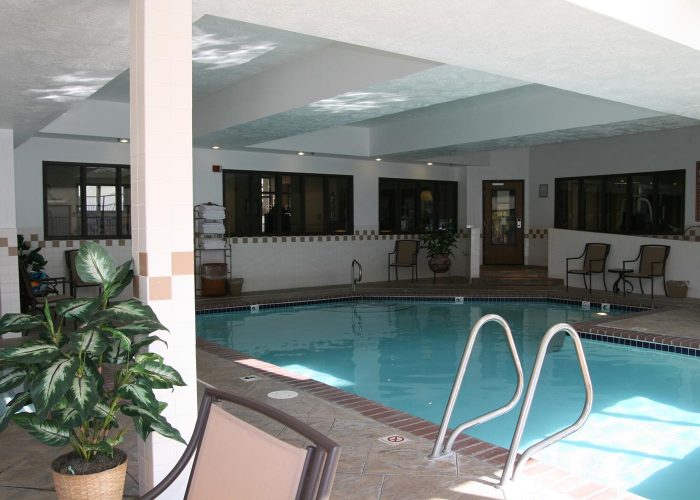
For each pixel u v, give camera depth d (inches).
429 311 404.2
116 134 366.6
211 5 141.0
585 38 167.0
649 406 204.1
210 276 423.8
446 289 458.0
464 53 181.9
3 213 280.8
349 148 462.3
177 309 117.5
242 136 371.9
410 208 552.1
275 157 471.8
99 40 154.3
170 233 116.3
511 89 326.6
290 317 384.2
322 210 502.6
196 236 438.0
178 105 116.6
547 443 129.5
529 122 351.3
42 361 87.6
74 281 369.1
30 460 139.6
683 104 258.1
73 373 87.0
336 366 263.3
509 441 172.1
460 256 573.0
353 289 458.0
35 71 183.3
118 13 135.6
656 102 254.2
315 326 354.6
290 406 181.0
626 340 288.2
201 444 75.0
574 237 474.6
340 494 122.3
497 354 280.7
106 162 397.7
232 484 67.0
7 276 282.5
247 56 276.8
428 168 558.3
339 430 160.4
